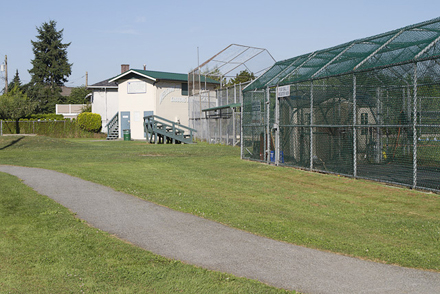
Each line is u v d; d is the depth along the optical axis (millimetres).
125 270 4797
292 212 8016
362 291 4246
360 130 13383
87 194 9641
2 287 4344
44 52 76188
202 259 5230
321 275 4688
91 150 23781
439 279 4586
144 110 38875
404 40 11141
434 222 7059
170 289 4289
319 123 13398
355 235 6383
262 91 17078
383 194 9594
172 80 38656
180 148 25312
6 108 45969
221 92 30031
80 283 4457
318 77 12969
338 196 9617
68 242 5848
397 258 5262
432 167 12336
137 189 10375
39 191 9969
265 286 4340
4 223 6859
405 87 12844
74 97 71875
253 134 17719
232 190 10562
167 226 6863
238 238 6168
